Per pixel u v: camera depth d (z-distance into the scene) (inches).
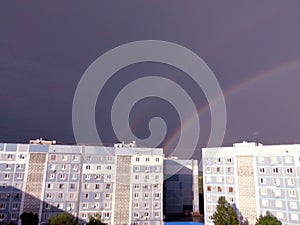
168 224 1991.9
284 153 1678.2
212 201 1911.9
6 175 1720.0
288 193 1622.8
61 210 1748.3
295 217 1574.8
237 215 1779.0
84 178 1822.1
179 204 2684.5
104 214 1802.4
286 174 1648.6
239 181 1819.6
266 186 1711.4
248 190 1775.3
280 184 1659.7
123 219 1819.6
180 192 2719.0
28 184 1733.5
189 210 2657.5
